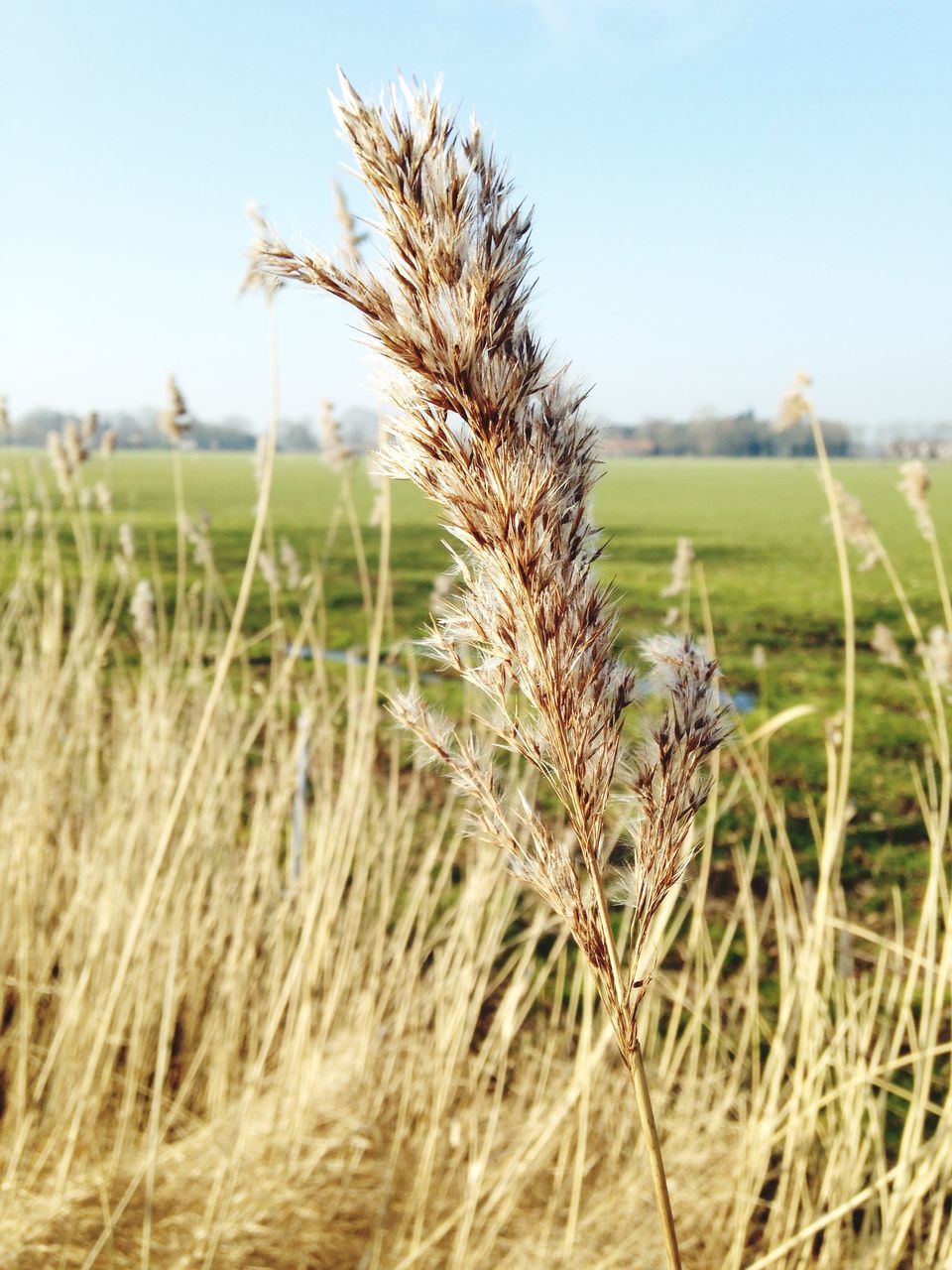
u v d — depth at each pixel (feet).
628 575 59.67
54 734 12.32
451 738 2.59
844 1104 7.55
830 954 7.89
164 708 11.88
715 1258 7.54
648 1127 2.53
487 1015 11.46
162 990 9.64
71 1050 8.59
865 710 28.55
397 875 10.79
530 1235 7.66
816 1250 7.76
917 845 17.07
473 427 2.28
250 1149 8.14
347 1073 9.12
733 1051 10.49
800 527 96.22
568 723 2.44
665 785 2.50
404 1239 7.72
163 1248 7.16
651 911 2.55
